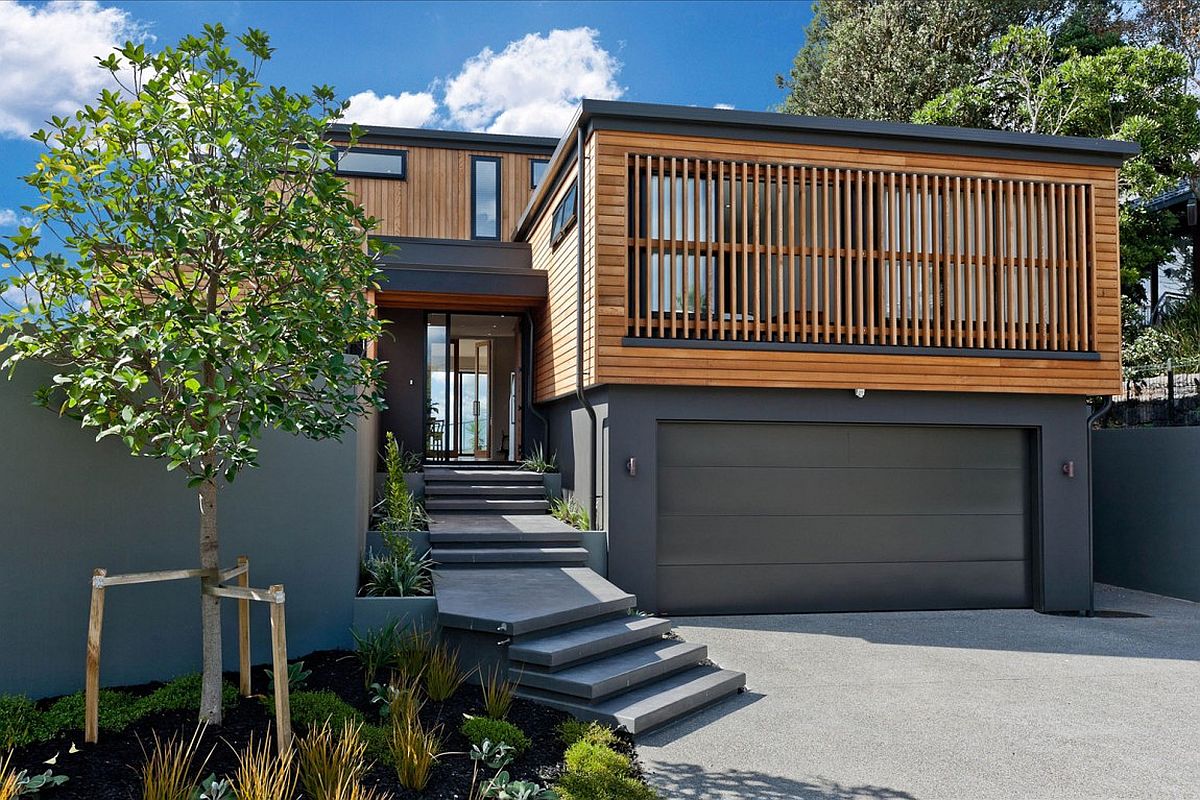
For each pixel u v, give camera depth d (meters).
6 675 5.01
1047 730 5.68
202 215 4.35
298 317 4.51
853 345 9.41
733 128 9.23
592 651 6.25
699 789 4.63
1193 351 13.21
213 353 4.25
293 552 6.36
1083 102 16.41
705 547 9.40
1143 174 15.72
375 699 5.22
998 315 9.86
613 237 8.98
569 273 10.30
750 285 9.39
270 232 4.71
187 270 5.80
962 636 8.49
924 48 24.41
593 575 8.28
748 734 5.54
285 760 4.05
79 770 3.97
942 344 9.70
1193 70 19.53
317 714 4.84
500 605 6.71
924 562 9.87
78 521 5.33
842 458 9.74
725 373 9.13
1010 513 10.09
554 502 11.21
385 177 15.66
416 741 4.34
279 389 4.94
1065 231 10.04
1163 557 11.22
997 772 4.93
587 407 9.68
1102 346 9.98
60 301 4.58
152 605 5.63
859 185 9.50
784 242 9.49
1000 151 9.80
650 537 9.09
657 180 9.17
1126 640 8.39
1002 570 10.04
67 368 5.26
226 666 5.93
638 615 7.39
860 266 9.45
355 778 4.09
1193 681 6.90
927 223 9.68
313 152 4.85
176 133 4.64
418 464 12.41
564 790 4.36
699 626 8.79
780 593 9.54
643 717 5.45
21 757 4.10
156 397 5.00
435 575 8.12
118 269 4.70
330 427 5.03
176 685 5.29
